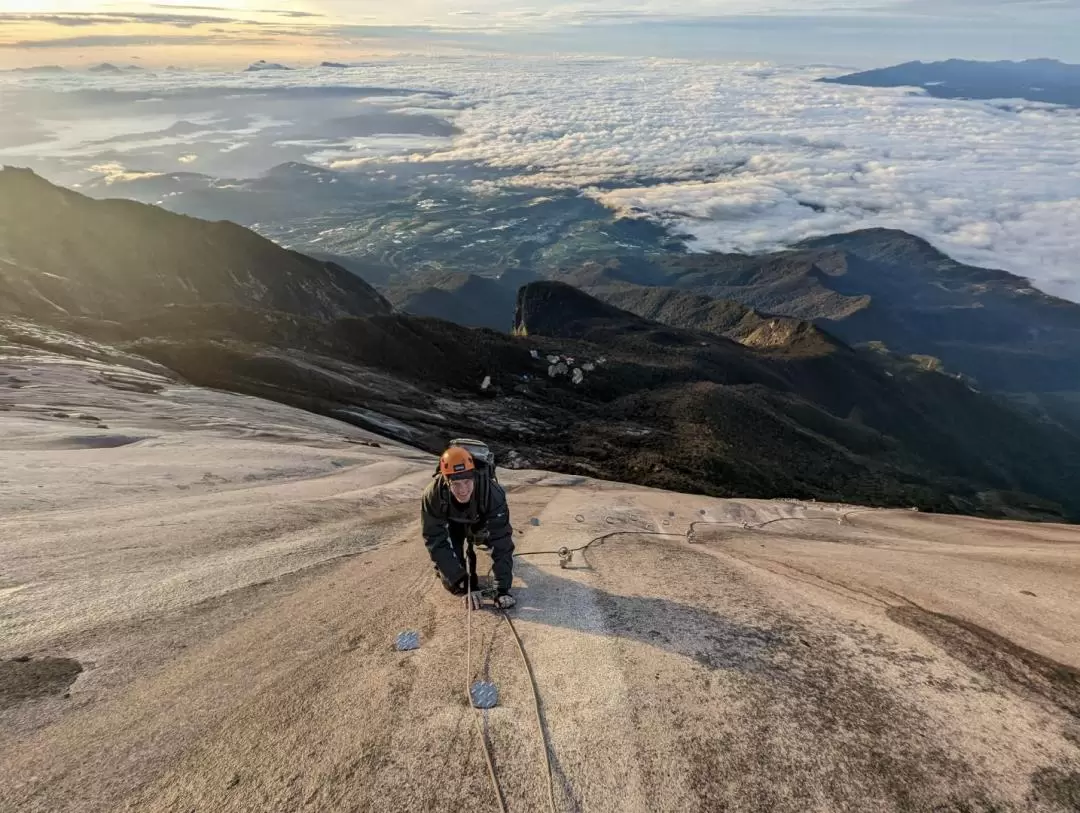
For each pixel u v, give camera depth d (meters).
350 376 51.88
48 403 19.31
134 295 104.31
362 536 7.39
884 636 3.70
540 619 4.00
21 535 5.88
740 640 3.61
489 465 4.12
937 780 2.32
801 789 2.28
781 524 12.28
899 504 71.94
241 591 4.75
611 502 15.55
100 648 3.59
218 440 17.75
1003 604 4.49
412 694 2.99
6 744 2.61
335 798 2.25
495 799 2.24
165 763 2.48
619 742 2.56
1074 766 2.41
